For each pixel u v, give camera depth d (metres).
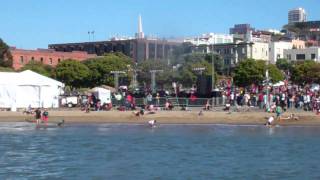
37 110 72.31
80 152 45.44
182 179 33.34
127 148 48.00
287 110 78.25
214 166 38.06
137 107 82.75
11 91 82.69
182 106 82.88
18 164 39.09
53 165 38.62
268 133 60.56
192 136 57.69
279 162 39.84
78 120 74.75
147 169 36.91
